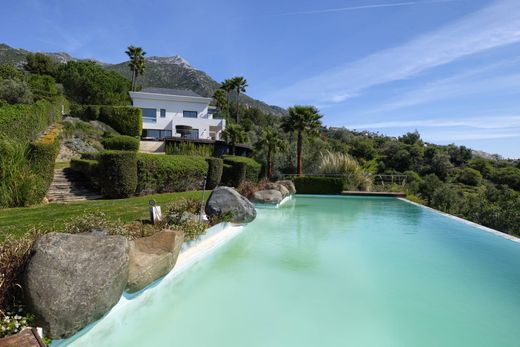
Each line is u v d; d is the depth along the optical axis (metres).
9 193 9.56
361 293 5.42
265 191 16.55
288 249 8.06
